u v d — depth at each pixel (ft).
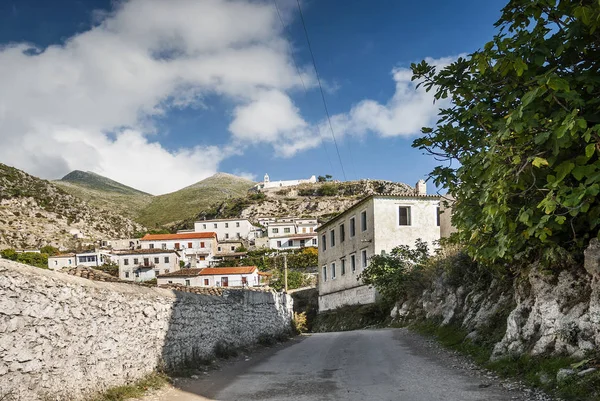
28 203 411.95
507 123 20.54
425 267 79.77
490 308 41.42
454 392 25.20
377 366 36.68
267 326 64.75
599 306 23.66
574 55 22.59
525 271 31.48
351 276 123.54
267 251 296.71
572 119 18.13
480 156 24.75
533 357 27.17
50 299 20.83
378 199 110.63
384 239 109.60
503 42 22.21
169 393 27.86
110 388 25.32
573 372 22.67
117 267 264.31
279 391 28.37
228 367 40.29
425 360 38.17
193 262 297.74
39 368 19.80
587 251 25.13
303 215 453.58
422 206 113.29
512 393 23.91
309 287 168.96
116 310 26.81
